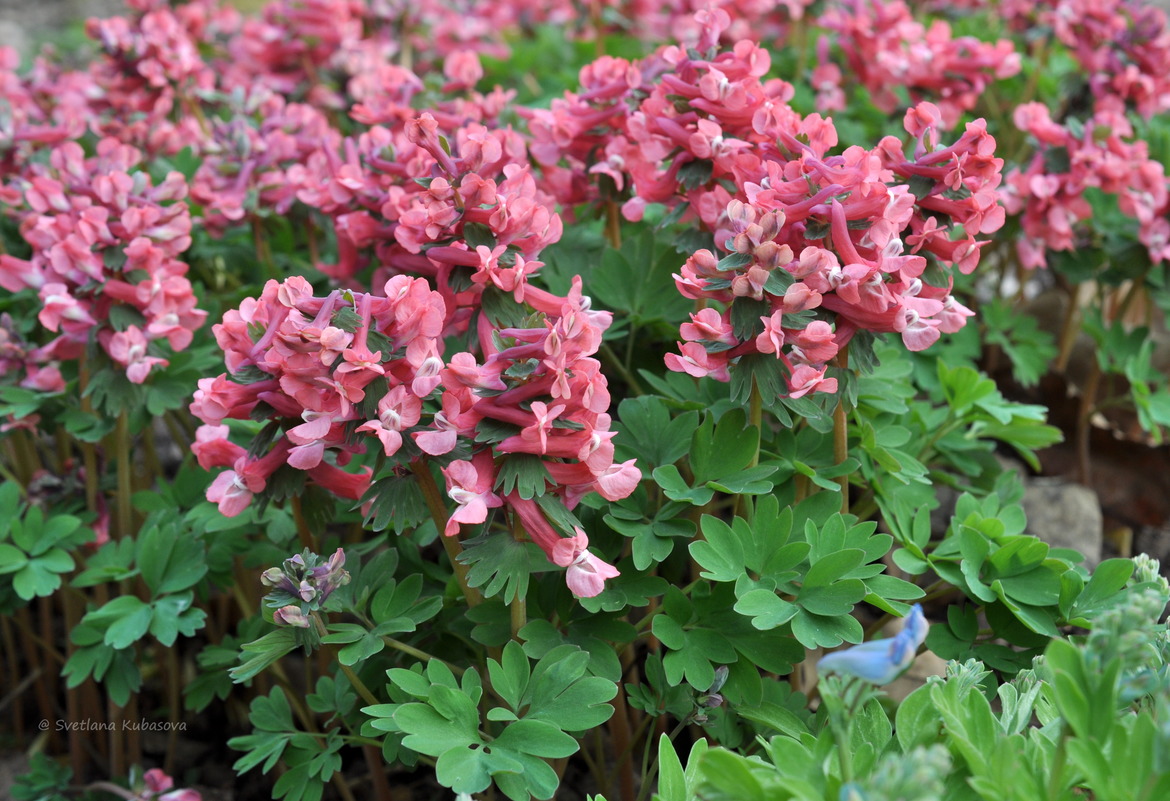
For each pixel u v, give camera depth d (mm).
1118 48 554
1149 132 568
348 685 441
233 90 549
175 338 457
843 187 401
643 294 472
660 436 438
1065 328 560
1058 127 497
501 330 398
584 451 390
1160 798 354
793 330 400
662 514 428
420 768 495
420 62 669
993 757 368
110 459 515
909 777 345
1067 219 505
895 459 444
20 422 477
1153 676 363
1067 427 553
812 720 428
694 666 413
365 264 486
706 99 432
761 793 364
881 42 540
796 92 593
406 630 408
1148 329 537
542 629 414
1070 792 374
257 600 507
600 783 452
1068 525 521
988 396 478
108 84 575
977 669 397
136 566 468
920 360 514
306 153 519
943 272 423
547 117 468
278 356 386
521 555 400
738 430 428
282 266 554
